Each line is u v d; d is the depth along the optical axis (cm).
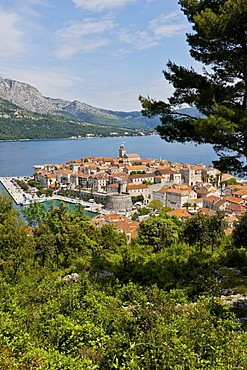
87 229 3488
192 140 1683
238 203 8969
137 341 937
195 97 1592
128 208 11406
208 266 2361
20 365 877
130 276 2278
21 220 4041
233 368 814
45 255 2847
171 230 3500
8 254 2572
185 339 927
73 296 1419
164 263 2477
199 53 1616
